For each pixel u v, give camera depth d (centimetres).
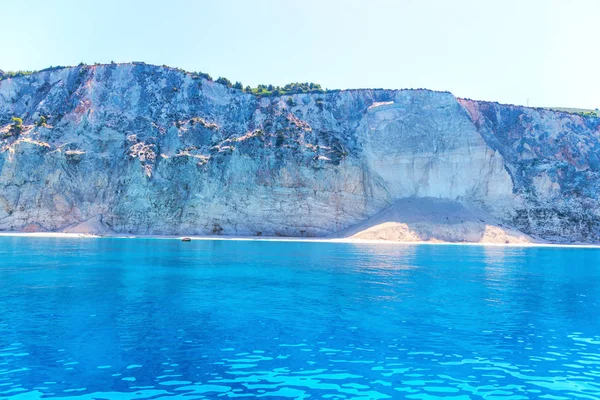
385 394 1111
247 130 8788
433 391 1133
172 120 8806
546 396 1113
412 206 8131
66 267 3312
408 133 8825
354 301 2211
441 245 6931
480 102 9706
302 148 8281
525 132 9394
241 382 1171
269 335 1588
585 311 2048
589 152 9300
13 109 9019
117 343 1469
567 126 9625
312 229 7900
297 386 1152
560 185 8712
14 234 7050
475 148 8706
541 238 8062
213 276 2989
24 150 7875
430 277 3117
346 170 8238
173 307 2012
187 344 1471
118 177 8000
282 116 8819
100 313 1870
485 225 7888
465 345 1505
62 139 8281
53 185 7781
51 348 1407
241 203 7875
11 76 9762
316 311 1973
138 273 3069
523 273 3481
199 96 9238
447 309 2056
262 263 3797
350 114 9225
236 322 1762
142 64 9494
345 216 8112
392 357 1377
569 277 3266
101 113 8675
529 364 1333
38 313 1853
